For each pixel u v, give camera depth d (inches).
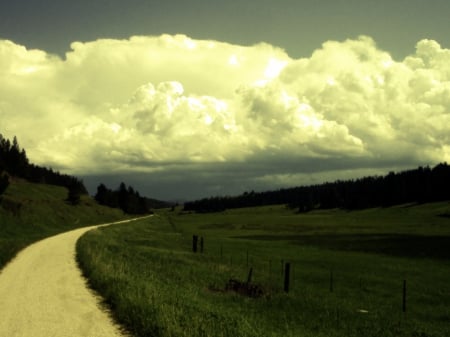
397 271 1699.1
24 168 7632.9
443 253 2253.9
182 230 4505.4
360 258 2097.7
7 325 577.0
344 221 5556.1
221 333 529.0
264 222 5915.4
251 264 1830.7
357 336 803.4
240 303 976.3
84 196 7662.4
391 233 3545.8
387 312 1039.6
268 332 630.5
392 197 7785.4
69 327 569.0
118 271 970.1
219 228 4891.7
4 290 812.6
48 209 4608.8
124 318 598.5
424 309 1098.7
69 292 799.7
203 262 1648.6
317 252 2361.0
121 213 7672.2
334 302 1099.9
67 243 1929.1
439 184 7229.3
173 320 545.3
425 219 5177.2
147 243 2420.0
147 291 710.5
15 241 1807.3
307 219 6417.3
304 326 831.1
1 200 3555.6
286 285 1186.0
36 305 692.7
